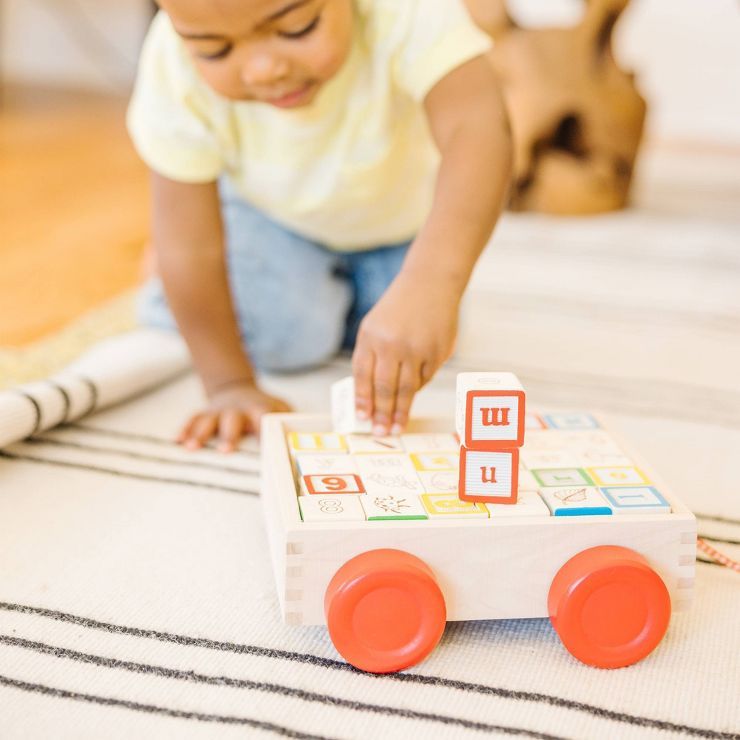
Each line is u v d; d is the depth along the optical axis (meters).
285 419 0.77
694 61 2.70
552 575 0.62
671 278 1.50
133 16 3.17
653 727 0.57
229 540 0.76
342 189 0.99
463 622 0.66
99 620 0.65
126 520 0.78
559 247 1.66
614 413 1.02
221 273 0.95
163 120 0.91
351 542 0.60
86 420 0.98
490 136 0.83
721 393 1.08
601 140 1.84
